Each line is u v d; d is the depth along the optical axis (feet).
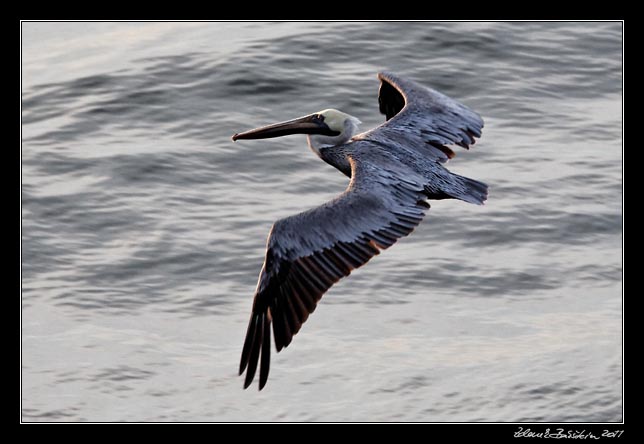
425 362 51.67
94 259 59.72
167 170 66.33
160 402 49.06
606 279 59.16
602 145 71.15
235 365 51.60
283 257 33.24
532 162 68.69
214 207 63.16
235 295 56.80
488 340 53.62
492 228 62.59
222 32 83.25
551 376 50.37
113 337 53.83
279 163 66.80
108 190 64.95
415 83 42.09
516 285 58.23
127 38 85.25
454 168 68.03
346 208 33.50
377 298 56.95
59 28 89.35
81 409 48.83
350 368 51.13
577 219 63.57
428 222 63.00
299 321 32.91
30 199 64.13
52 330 54.39
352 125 39.96
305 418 47.62
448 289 57.82
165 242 60.49
